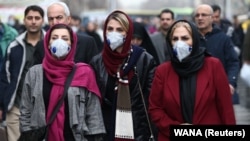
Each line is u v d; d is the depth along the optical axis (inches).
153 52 534.3
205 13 529.7
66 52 368.5
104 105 403.9
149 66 406.3
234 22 1237.7
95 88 375.6
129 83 400.8
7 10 1104.8
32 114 369.7
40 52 455.2
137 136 398.6
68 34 373.4
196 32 367.9
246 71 613.3
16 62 489.7
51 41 371.6
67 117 364.5
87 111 373.1
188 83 366.6
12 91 486.3
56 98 363.9
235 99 633.6
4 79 495.2
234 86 528.1
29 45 493.7
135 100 401.4
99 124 372.8
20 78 487.2
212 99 366.0
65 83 366.9
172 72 372.2
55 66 369.1
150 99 380.8
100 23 2193.7
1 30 633.0
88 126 371.9
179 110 366.6
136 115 399.9
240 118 784.9
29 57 490.6
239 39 918.4
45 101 366.9
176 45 363.9
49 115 363.9
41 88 367.9
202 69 368.5
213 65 368.8
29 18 491.2
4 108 491.8
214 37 534.6
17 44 494.0
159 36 636.1
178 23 372.2
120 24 394.9
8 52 493.7
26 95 375.2
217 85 366.9
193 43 365.4
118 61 399.9
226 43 533.6
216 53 531.2
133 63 401.4
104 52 402.0
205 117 366.3
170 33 373.1
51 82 367.2
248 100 832.9
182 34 366.9
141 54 405.7
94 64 406.6
